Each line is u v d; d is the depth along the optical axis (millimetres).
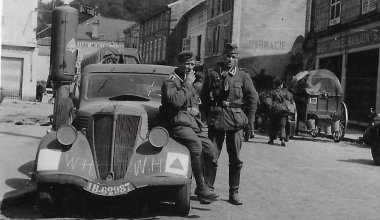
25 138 12016
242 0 35969
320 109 16922
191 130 5859
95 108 6332
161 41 57875
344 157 12344
